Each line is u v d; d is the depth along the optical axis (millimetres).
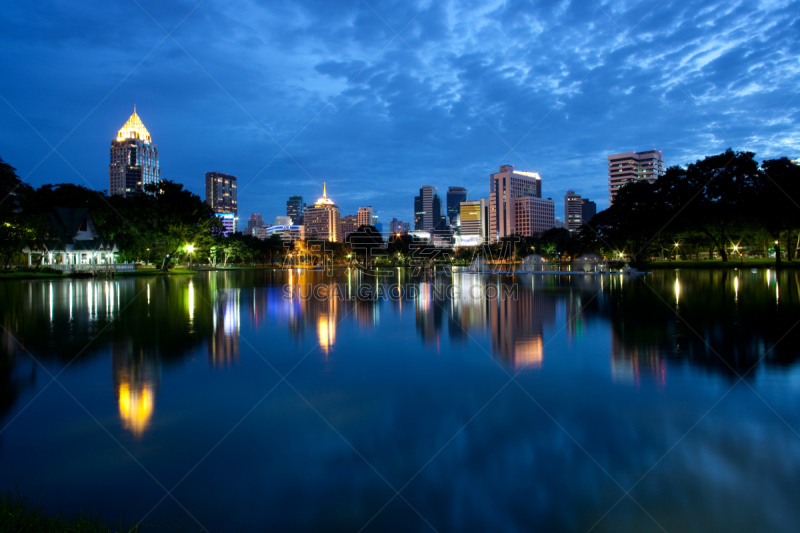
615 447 5227
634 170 195000
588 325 14047
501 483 4461
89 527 3615
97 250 60250
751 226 57000
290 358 9922
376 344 11484
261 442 5488
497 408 6570
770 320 14453
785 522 3771
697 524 3760
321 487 4449
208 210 69188
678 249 85375
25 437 5676
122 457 5117
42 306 20656
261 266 136875
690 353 9883
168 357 10031
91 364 9359
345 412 6488
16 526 3529
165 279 48469
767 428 5715
